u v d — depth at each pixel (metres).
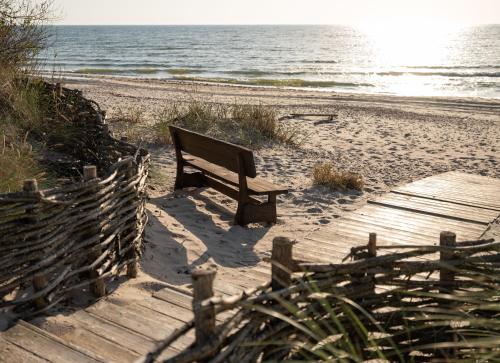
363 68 48.38
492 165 9.84
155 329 3.43
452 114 17.28
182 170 7.59
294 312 2.45
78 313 3.63
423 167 9.57
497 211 6.86
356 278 3.00
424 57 66.31
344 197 7.61
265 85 30.97
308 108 17.12
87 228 3.88
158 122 11.53
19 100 8.09
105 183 3.97
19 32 9.27
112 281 4.30
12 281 3.44
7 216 3.36
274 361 2.41
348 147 11.02
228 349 2.32
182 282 4.62
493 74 40.41
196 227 6.14
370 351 3.08
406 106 19.53
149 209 6.49
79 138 7.68
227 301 2.31
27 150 6.77
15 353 2.97
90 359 2.94
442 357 3.18
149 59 60.25
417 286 3.16
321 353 2.51
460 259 3.18
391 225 6.29
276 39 129.38
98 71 40.84
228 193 6.86
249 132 10.95
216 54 71.25
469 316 2.95
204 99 19.03
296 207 7.11
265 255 5.46
